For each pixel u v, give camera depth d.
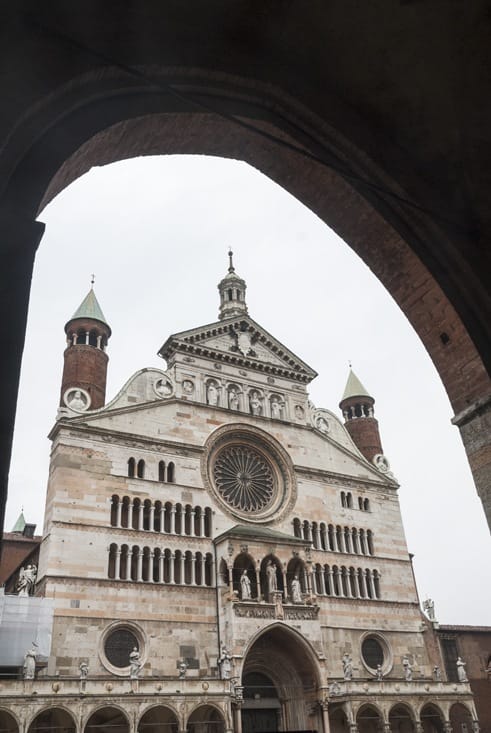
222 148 11.15
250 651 51.84
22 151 7.22
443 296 10.84
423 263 10.63
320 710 50.22
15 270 6.89
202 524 53.88
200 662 47.97
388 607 59.81
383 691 51.81
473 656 63.78
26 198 7.20
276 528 57.78
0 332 6.64
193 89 8.86
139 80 8.31
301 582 54.62
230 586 49.97
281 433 63.25
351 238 11.84
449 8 9.09
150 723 43.59
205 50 8.80
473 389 10.85
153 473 53.78
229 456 60.06
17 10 7.25
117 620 46.31
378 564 61.88
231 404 62.09
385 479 67.19
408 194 10.26
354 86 9.92
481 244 10.43
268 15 8.94
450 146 10.44
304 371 68.62
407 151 10.53
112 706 41.06
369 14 9.05
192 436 57.59
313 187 11.65
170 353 62.44
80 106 7.89
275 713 52.25
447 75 9.82
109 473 51.53
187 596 50.00
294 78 9.54
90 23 7.88
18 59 7.19
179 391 59.50
